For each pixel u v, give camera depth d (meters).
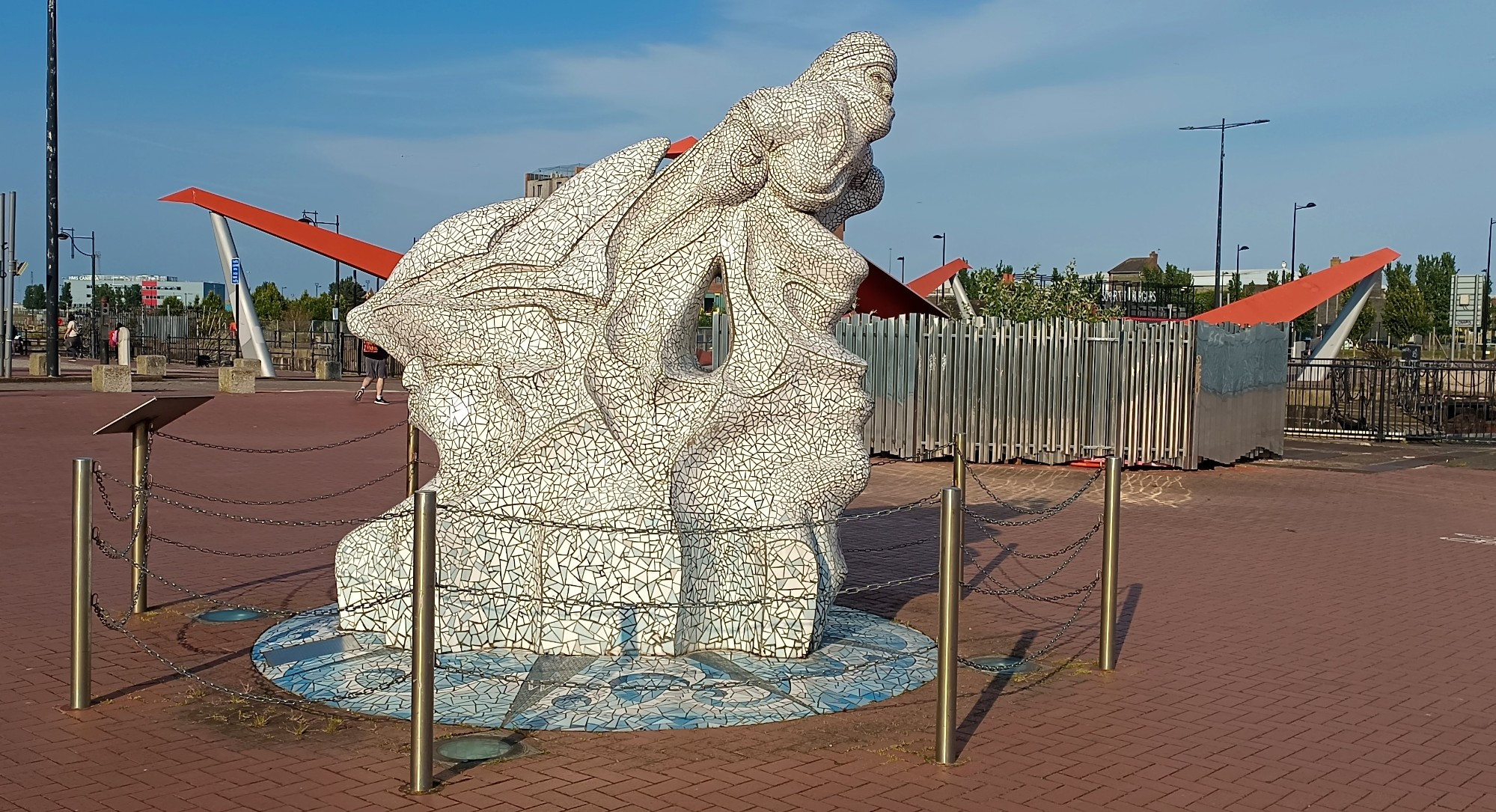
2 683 7.55
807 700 7.47
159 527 13.08
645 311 8.71
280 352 52.19
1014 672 8.38
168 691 7.46
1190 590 11.31
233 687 7.57
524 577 8.23
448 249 8.92
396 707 7.14
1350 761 6.67
